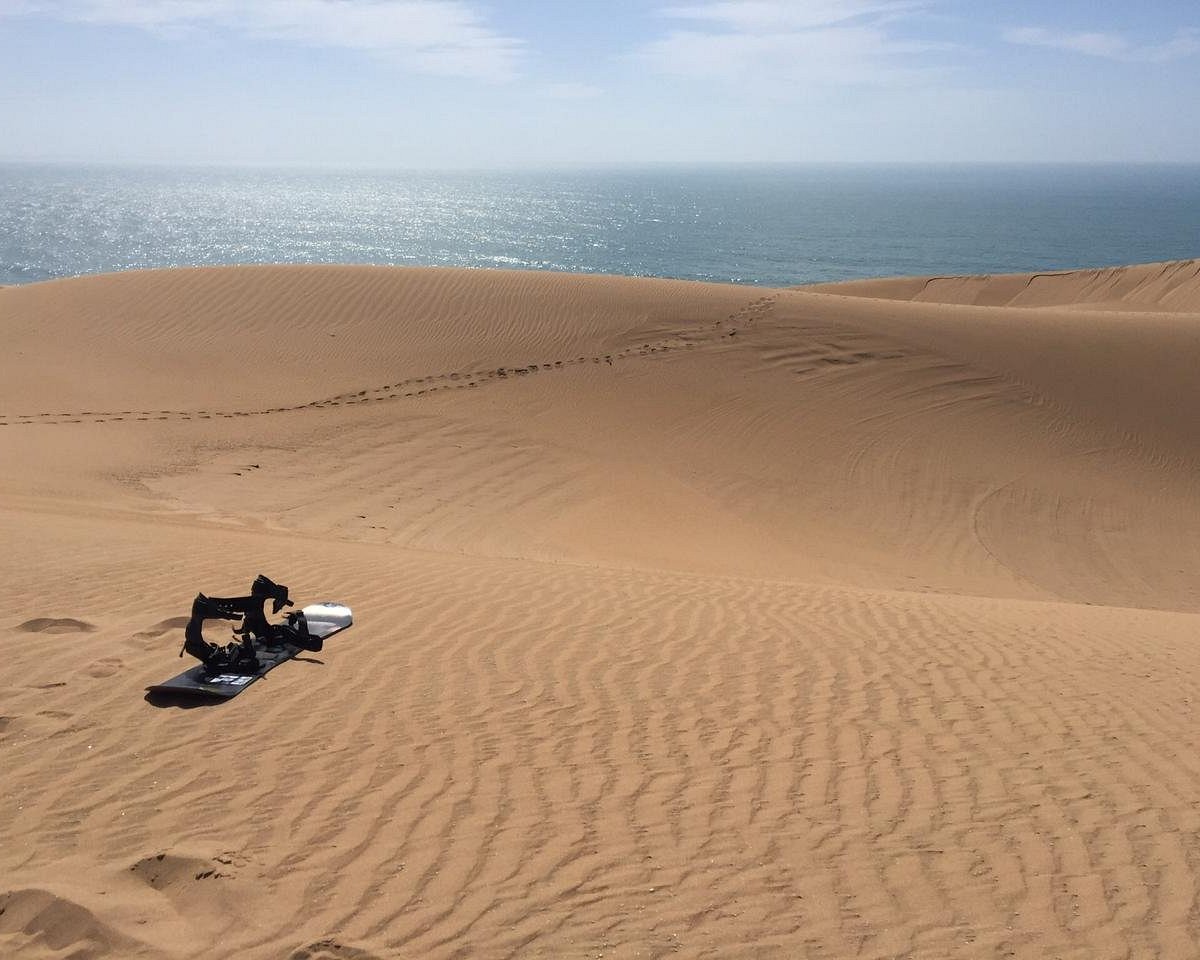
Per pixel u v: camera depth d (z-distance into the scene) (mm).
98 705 5723
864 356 24969
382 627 7449
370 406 20672
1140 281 59594
